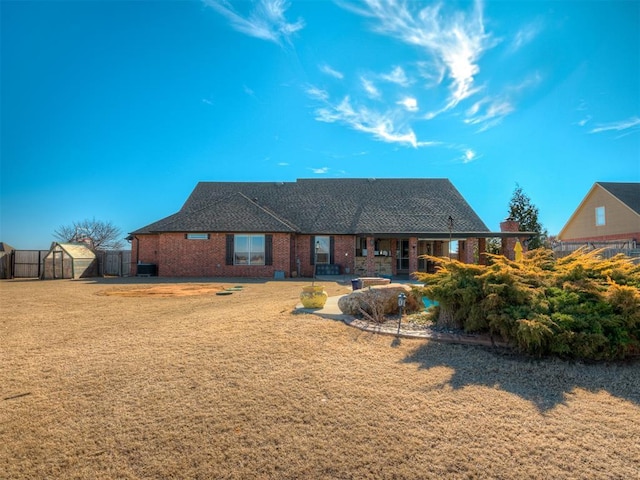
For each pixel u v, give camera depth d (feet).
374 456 9.11
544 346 17.13
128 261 79.20
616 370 15.60
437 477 8.29
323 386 13.57
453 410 11.68
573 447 9.50
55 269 71.20
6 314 28.89
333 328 22.13
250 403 12.10
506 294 19.10
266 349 18.06
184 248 69.41
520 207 95.71
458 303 21.29
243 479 8.25
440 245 84.28
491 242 90.53
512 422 10.91
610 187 103.45
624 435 10.19
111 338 20.70
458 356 17.43
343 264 75.66
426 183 90.48
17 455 9.13
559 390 13.57
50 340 20.39
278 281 60.75
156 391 13.09
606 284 19.31
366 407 11.85
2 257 73.72
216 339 19.85
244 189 88.94
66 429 10.42
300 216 80.12
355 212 81.05
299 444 9.67
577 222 115.55
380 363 16.38
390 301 26.66
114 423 10.76
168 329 22.74
